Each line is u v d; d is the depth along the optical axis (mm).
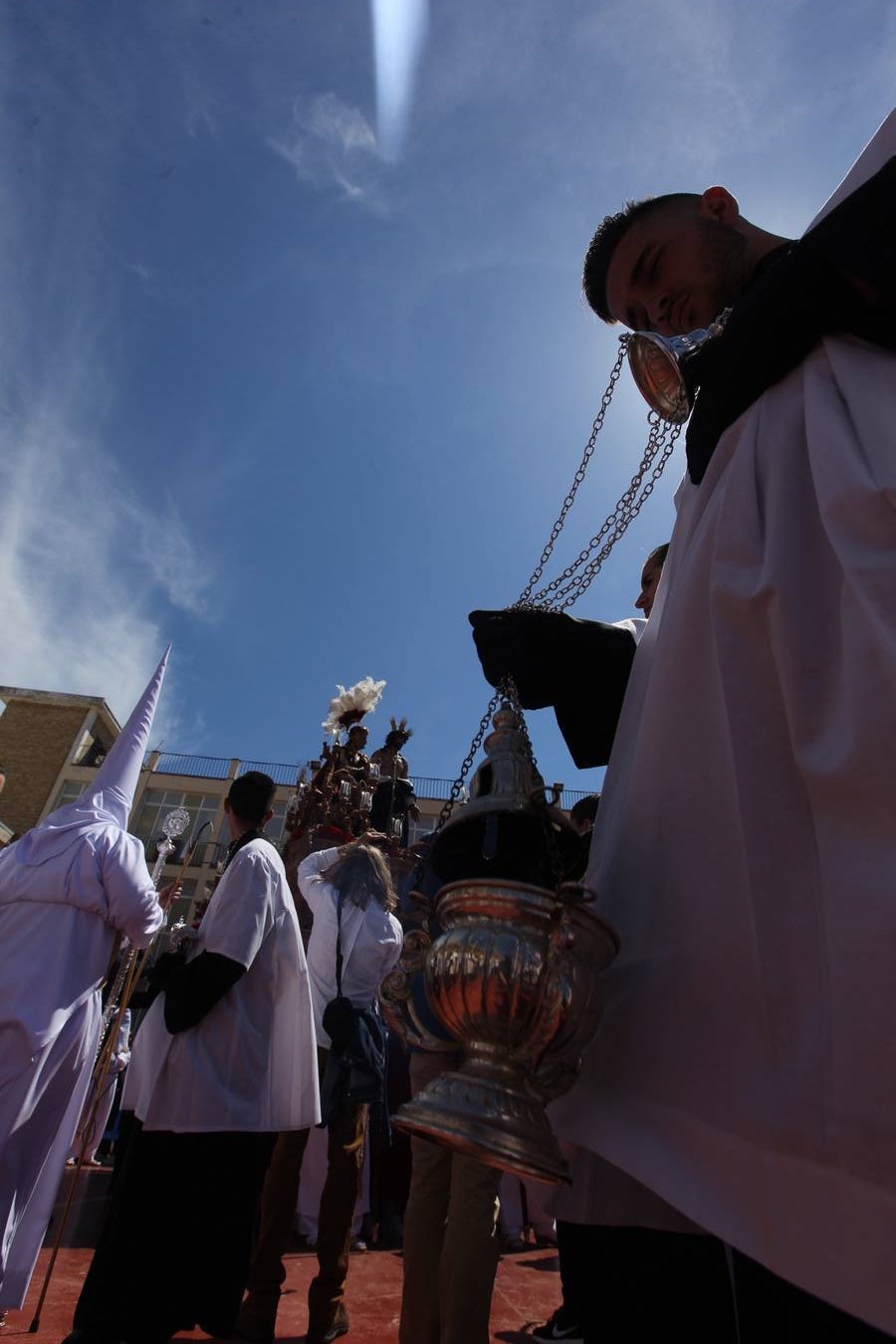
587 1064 1071
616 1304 1090
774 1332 879
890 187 1020
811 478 1062
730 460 1248
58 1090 2939
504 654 1568
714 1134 820
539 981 940
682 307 1605
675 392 1603
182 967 3012
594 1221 1098
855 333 1072
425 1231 2418
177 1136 2756
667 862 1021
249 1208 2797
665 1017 928
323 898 3955
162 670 4227
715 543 1102
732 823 960
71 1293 3346
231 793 3922
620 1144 927
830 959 731
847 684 820
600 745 1696
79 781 35906
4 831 28250
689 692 1091
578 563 1690
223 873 3607
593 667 1654
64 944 3037
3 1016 2820
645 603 3061
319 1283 2971
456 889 1068
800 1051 748
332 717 8781
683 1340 1043
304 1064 3141
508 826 1331
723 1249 1075
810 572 970
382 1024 3607
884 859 725
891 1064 645
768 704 947
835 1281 667
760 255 1569
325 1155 4781
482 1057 982
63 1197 5992
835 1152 668
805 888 828
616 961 1057
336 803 8180
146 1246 2590
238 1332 2977
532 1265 4578
